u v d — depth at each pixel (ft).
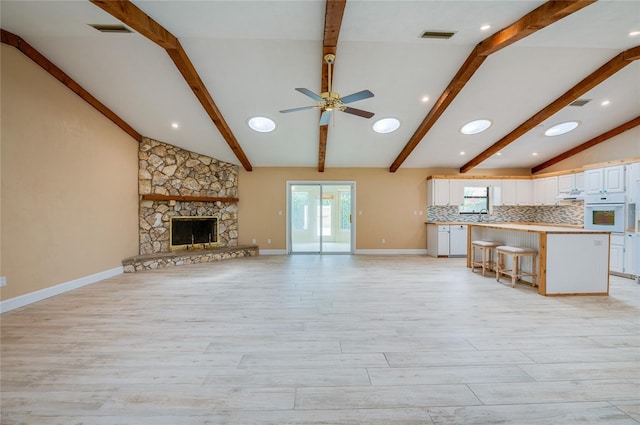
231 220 23.71
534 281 13.70
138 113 15.94
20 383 5.98
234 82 13.67
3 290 10.25
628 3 8.78
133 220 17.92
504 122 17.61
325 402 5.44
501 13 9.37
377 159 23.00
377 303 11.19
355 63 12.51
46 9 9.18
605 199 16.25
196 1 8.79
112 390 5.76
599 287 12.30
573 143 20.70
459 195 23.43
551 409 5.23
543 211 24.22
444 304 11.07
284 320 9.47
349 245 24.76
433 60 12.43
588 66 12.98
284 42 11.38
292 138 19.35
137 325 9.03
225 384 5.98
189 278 15.31
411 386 5.92
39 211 11.64
